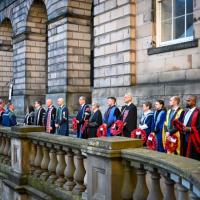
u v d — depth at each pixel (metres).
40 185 7.66
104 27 17.02
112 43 16.52
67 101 21.31
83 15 21.84
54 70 22.70
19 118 24.64
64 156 7.11
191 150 8.45
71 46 21.58
